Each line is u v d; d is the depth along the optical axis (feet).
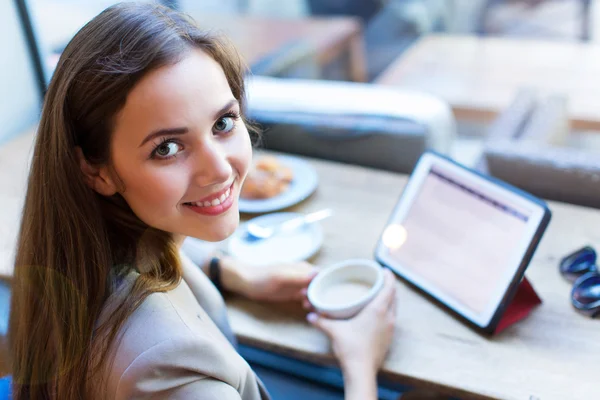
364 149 5.14
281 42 9.77
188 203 2.45
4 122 5.71
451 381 2.89
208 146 2.34
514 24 10.77
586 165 4.22
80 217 2.43
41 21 6.28
